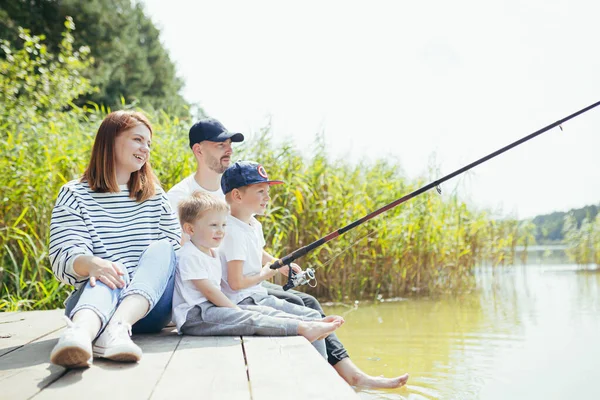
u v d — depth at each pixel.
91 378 1.79
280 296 3.06
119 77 19.11
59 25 16.53
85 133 5.62
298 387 1.67
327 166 6.55
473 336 4.11
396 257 6.75
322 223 6.29
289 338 2.43
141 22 23.06
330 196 6.39
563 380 2.93
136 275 2.33
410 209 6.91
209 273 2.63
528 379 2.96
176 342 2.37
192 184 3.47
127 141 2.54
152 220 2.65
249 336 2.50
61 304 4.46
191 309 2.56
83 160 5.06
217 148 3.46
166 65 23.23
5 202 4.68
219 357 2.07
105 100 18.34
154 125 6.00
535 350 3.61
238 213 3.05
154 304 2.31
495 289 7.08
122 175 2.60
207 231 2.64
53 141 5.42
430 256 6.92
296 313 2.87
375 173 7.22
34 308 4.38
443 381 2.96
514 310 5.31
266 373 1.83
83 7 17.05
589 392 2.73
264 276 2.98
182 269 2.59
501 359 3.40
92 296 2.10
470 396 2.71
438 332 4.28
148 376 1.81
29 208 4.76
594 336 3.99
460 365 3.28
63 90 8.45
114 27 18.16
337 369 2.88
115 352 1.95
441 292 6.90
